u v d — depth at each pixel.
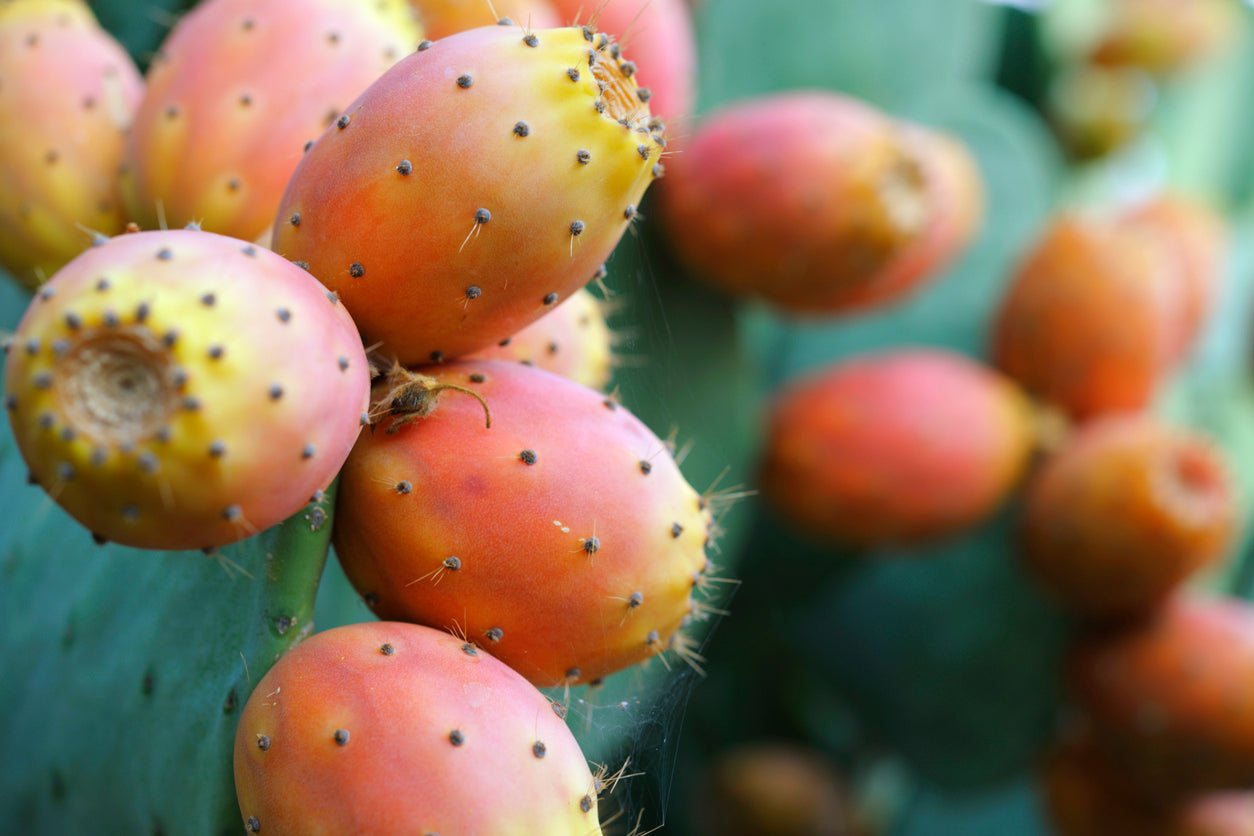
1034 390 1.00
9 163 0.58
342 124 0.49
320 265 0.49
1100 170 1.56
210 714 0.51
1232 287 1.53
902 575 1.05
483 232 0.48
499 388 0.50
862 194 0.75
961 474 0.91
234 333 0.46
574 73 0.48
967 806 1.24
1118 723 0.96
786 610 1.08
